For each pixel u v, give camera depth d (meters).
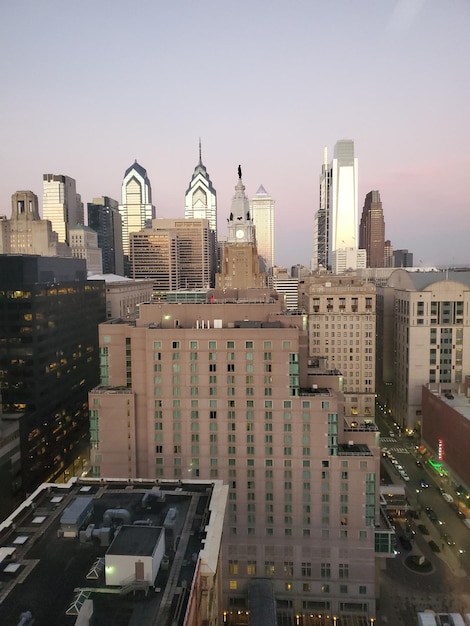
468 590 112.12
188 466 109.50
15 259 158.62
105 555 52.97
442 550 127.31
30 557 56.81
